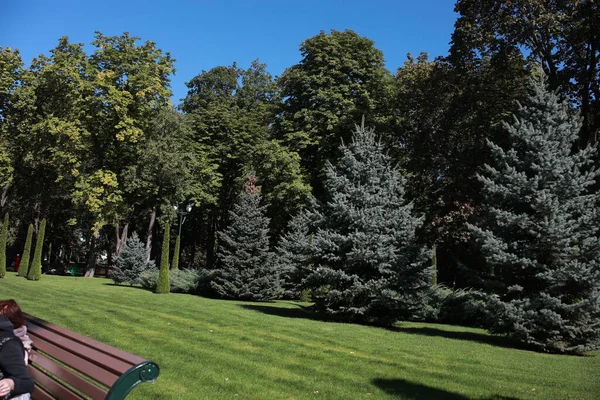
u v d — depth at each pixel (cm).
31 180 3962
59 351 410
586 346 1246
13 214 4581
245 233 2545
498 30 2270
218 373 751
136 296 2127
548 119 1382
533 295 1305
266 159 3275
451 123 2472
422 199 2962
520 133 1390
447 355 1041
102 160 3512
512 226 1329
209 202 3784
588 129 2081
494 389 748
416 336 1373
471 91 2420
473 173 2378
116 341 977
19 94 3291
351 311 1622
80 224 4719
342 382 737
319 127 3284
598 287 1235
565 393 741
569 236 1284
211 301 2175
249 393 650
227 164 3994
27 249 3316
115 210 3394
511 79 2400
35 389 449
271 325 1346
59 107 3359
